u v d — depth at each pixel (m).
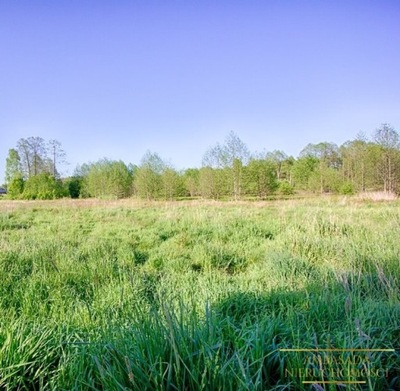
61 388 1.97
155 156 37.50
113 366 1.89
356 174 31.53
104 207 18.28
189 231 8.24
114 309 3.26
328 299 3.13
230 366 1.85
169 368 1.77
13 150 48.06
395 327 2.48
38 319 3.00
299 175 39.09
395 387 1.99
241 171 33.84
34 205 21.20
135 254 6.23
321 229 7.25
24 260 5.33
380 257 4.69
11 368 2.09
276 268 4.73
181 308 2.31
